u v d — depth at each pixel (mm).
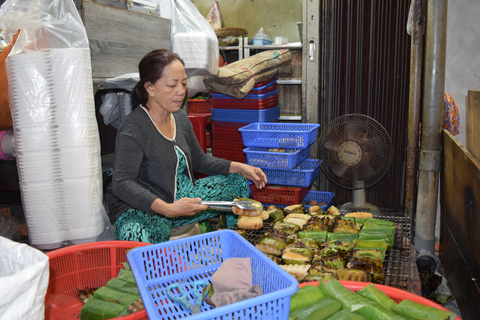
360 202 3537
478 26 3490
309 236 2219
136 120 2342
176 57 2293
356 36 3812
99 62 2570
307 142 3152
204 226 2980
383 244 2062
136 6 3082
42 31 2209
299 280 1906
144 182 2471
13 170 2801
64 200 2250
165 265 1488
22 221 2861
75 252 1827
